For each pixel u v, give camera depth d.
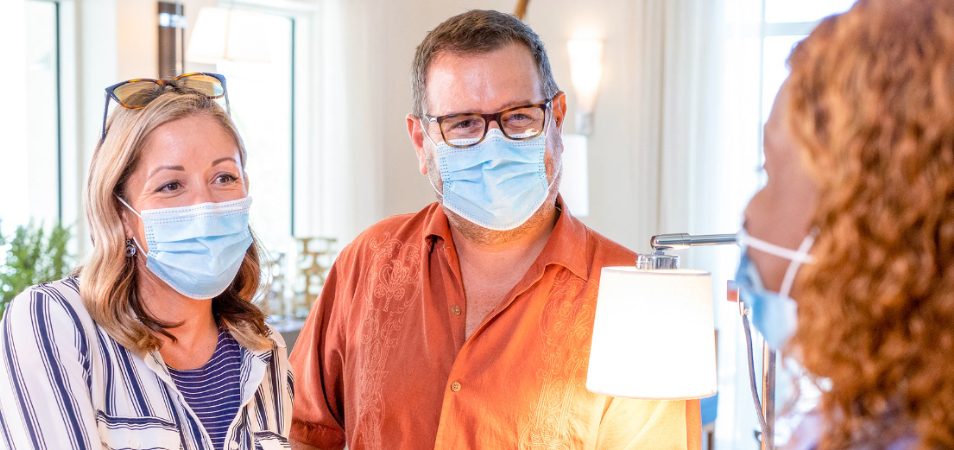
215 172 1.51
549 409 1.54
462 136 1.54
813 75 0.84
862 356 0.80
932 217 0.76
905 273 0.77
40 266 3.42
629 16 5.21
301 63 5.26
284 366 1.67
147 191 1.46
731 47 4.88
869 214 0.79
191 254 1.47
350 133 5.12
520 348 1.56
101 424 1.38
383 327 1.67
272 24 5.13
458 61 1.52
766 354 1.24
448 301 1.62
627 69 5.23
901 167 0.77
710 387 1.26
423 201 5.63
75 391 1.34
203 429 1.47
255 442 1.56
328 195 5.18
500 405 1.54
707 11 4.89
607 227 5.34
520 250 1.61
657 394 1.24
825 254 0.82
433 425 1.59
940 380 0.77
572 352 1.56
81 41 4.19
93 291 1.42
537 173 1.54
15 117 4.11
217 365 1.56
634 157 5.12
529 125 1.54
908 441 0.79
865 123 0.79
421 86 1.59
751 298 0.97
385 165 5.38
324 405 1.79
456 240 1.65
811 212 0.86
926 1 0.79
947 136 0.76
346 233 5.13
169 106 1.47
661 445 1.50
